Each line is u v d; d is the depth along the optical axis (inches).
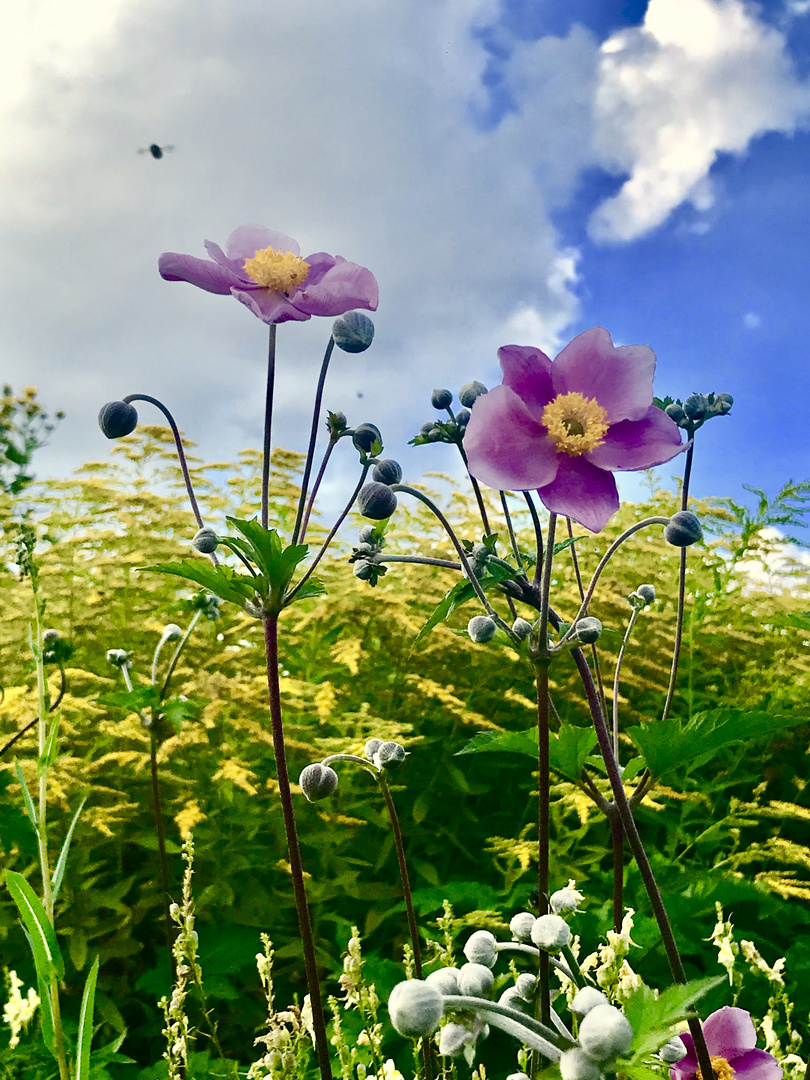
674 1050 7.5
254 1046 18.7
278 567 10.9
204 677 22.4
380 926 22.9
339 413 12.0
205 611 18.3
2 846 19.2
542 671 10.5
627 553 37.2
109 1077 14.7
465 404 12.3
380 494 11.2
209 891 20.3
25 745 20.0
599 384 10.8
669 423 10.5
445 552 32.7
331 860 22.7
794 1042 12.5
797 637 33.7
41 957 10.2
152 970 19.1
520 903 20.3
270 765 24.5
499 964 19.5
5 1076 14.1
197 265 12.0
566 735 12.2
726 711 11.1
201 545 11.9
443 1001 5.9
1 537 21.8
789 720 11.1
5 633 24.8
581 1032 5.9
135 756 20.8
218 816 23.1
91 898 20.0
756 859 22.1
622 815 10.6
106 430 12.7
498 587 11.7
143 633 25.4
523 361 10.8
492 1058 16.3
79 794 20.1
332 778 10.9
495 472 10.3
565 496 10.3
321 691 23.5
